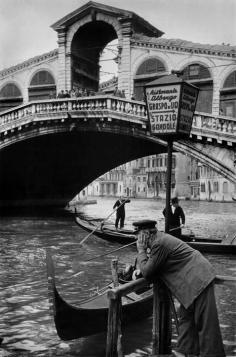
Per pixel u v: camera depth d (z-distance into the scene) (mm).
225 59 22797
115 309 4367
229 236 15469
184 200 67938
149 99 5762
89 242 17766
